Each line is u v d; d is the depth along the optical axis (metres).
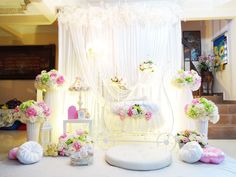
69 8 4.29
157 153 2.93
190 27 7.24
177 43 4.25
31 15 5.36
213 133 4.52
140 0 4.32
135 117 3.32
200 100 3.52
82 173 2.50
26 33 6.81
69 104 4.24
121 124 3.54
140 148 3.20
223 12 4.70
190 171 2.56
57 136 3.78
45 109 3.42
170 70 4.19
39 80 3.71
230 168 2.66
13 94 6.81
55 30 6.75
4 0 4.50
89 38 4.29
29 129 3.39
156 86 4.18
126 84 4.21
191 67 6.85
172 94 4.11
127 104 3.45
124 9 4.25
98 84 4.23
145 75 4.16
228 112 5.06
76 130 3.74
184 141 3.20
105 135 3.83
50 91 3.78
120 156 2.82
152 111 3.42
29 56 6.71
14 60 6.75
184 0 4.39
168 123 4.04
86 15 4.30
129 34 4.28
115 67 4.27
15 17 5.39
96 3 4.43
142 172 2.53
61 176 2.41
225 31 5.87
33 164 2.81
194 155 2.81
